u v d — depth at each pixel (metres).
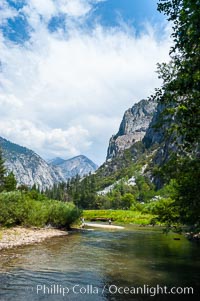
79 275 18.58
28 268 19.98
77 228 59.88
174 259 24.34
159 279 17.84
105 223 84.69
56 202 56.91
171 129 13.92
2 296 14.09
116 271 19.84
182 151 14.26
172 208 15.92
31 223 47.19
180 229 15.66
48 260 23.14
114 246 32.34
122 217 93.06
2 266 20.36
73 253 26.98
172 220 15.84
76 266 21.20
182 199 14.23
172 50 12.66
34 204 49.53
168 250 29.39
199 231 14.35
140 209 115.44
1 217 41.97
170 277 18.31
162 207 16.44
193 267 21.23
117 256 25.70
